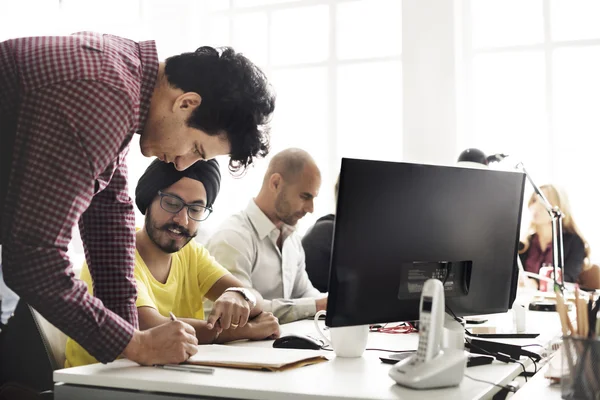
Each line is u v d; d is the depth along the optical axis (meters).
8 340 1.76
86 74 1.17
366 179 1.27
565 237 3.73
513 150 3.95
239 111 1.35
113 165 1.28
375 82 4.09
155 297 1.93
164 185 1.93
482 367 1.31
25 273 1.15
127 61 1.27
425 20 3.93
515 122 3.95
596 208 3.81
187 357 1.28
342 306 1.29
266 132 1.43
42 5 4.05
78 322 1.20
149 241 1.97
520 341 1.66
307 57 4.24
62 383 1.22
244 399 1.10
